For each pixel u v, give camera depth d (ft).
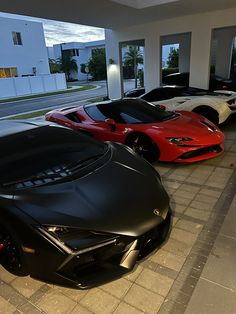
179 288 6.16
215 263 6.83
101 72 140.97
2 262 6.85
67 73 160.45
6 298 6.19
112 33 35.76
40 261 5.86
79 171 7.71
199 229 8.30
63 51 164.35
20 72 84.58
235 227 8.29
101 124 14.96
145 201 6.87
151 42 32.07
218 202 9.88
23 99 59.36
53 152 8.46
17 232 5.92
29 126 9.54
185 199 10.25
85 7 23.15
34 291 6.33
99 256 5.86
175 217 9.02
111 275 5.96
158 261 7.01
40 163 7.91
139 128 13.66
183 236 7.98
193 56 29.45
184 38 44.70
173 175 12.55
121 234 5.93
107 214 6.19
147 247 6.68
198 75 29.78
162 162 14.20
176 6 24.40
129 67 112.98
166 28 30.22
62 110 17.65
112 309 5.73
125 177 7.67
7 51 79.51
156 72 32.96
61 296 6.14
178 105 20.56
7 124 9.93
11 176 7.25
